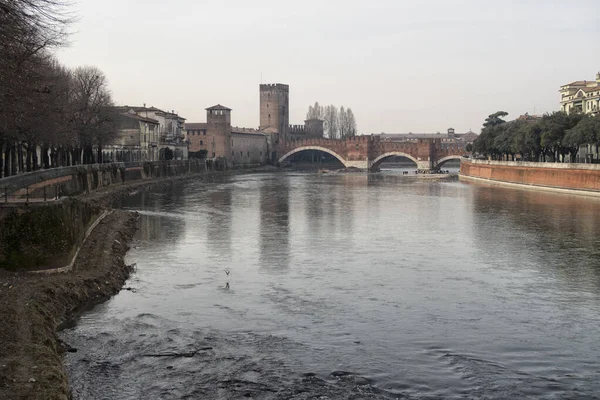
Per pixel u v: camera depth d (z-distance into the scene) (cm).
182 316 3416
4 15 3475
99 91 11662
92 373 2598
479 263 4922
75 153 10950
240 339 3061
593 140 10938
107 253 4609
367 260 5028
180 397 2411
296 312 3538
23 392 2097
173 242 5791
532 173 13075
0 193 4834
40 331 2739
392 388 2541
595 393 2519
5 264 3656
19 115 4716
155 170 14912
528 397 2478
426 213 8375
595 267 4775
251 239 6025
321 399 2431
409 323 3362
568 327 3325
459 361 2830
